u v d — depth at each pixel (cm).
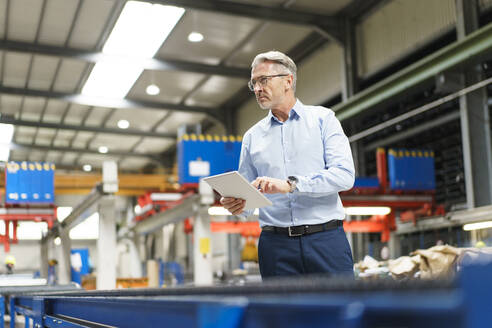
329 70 1647
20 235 2980
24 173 1544
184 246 2642
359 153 1591
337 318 78
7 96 1964
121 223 2847
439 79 1096
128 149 2631
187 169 1299
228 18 1488
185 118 2239
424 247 1286
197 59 1752
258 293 105
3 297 565
